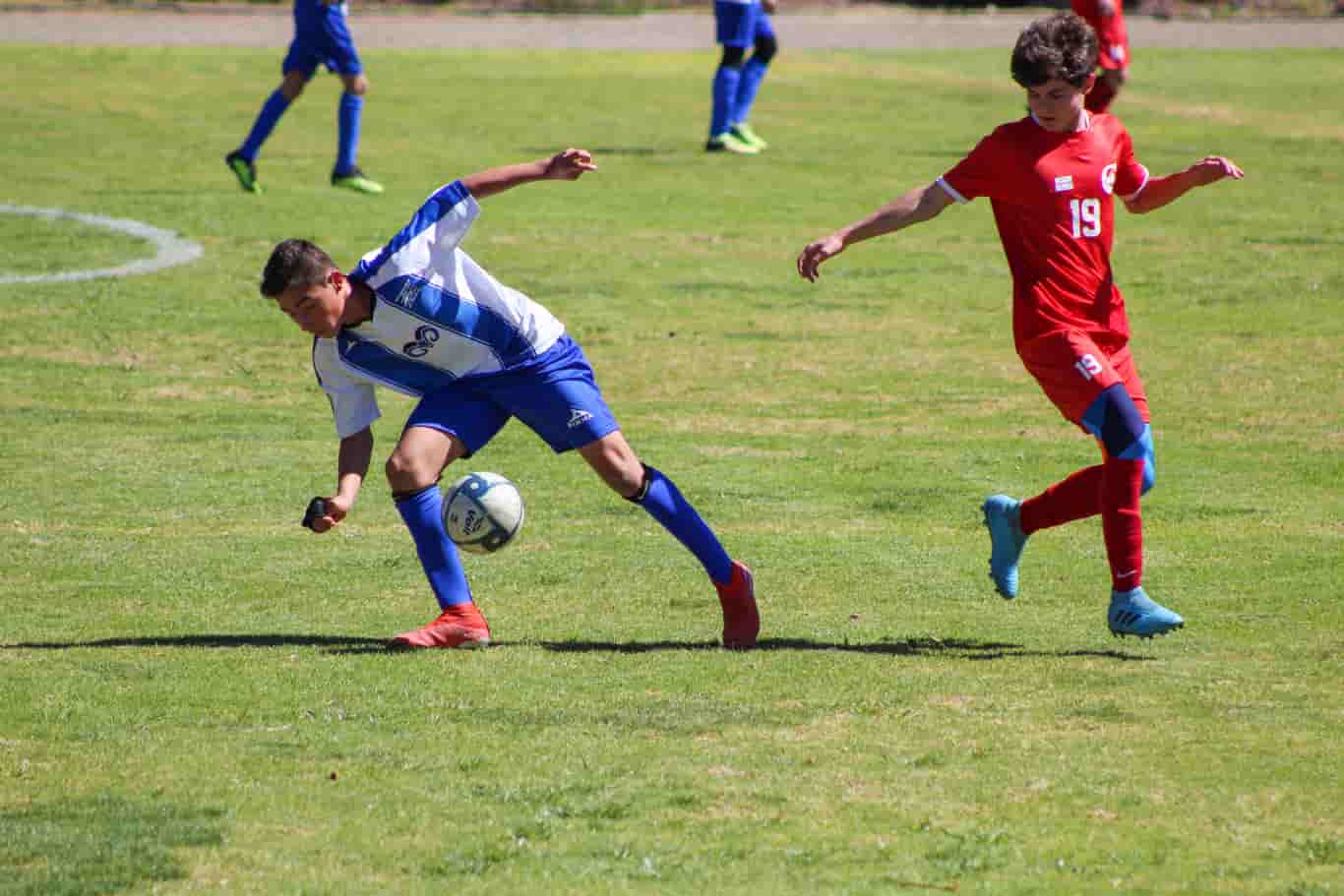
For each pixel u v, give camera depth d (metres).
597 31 107.06
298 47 53.06
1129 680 16.95
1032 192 17.88
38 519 24.25
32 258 44.47
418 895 11.71
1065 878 11.97
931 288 42.34
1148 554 22.19
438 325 17.72
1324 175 58.78
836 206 52.88
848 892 11.74
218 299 40.44
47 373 33.81
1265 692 16.48
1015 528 19.42
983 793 13.70
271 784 13.95
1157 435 29.06
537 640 18.69
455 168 58.44
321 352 18.03
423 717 15.79
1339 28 115.62
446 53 94.44
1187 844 12.59
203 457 27.97
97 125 67.88
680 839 12.74
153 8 110.38
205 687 16.77
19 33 97.75
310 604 20.31
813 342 36.78
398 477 18.17
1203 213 51.94
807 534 23.53
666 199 53.84
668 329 37.94
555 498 25.58
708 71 88.81
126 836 12.77
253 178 53.44
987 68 93.00
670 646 18.36
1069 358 17.88
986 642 18.52
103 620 19.53
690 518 18.11
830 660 17.70
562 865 12.24
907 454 28.12
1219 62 96.69
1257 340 36.28
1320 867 12.12
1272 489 25.59
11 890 11.73
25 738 15.18
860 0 128.88
